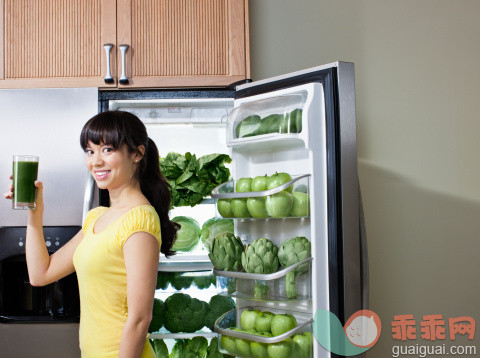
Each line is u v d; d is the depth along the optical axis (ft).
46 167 7.47
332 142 5.68
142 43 7.74
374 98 9.41
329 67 5.76
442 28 9.45
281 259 5.86
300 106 5.89
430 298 9.29
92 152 4.89
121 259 4.60
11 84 7.73
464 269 9.29
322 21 9.41
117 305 4.62
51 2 7.77
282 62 9.36
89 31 7.75
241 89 6.58
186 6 7.79
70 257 5.39
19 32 7.78
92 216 5.43
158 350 7.14
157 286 7.27
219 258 6.31
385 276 9.29
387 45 9.42
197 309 7.20
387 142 9.37
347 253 5.64
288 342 5.77
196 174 7.11
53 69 7.75
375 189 9.36
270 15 9.41
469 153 9.36
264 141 5.97
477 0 9.42
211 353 7.06
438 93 9.40
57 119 7.52
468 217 9.32
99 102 7.55
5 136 7.52
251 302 6.55
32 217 5.39
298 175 5.82
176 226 5.75
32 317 7.29
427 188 9.34
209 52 7.77
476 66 9.39
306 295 5.73
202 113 7.61
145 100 7.52
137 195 5.00
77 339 7.26
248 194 5.92
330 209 5.66
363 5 9.43
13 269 7.52
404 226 9.32
